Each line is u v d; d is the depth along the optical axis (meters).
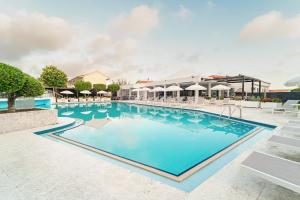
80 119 10.95
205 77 22.05
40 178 2.94
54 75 29.50
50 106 21.81
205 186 2.70
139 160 4.69
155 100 26.77
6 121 6.45
